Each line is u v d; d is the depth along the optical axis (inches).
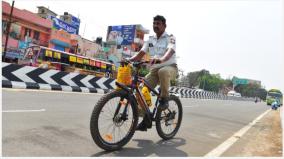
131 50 2012.8
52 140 153.2
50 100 330.3
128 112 155.8
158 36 182.2
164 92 173.9
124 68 153.8
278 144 215.6
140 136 190.9
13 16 1223.5
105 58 1867.6
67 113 251.4
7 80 425.7
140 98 162.9
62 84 529.3
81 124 206.4
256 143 214.2
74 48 1627.7
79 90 558.3
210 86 3715.6
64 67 1029.8
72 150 140.5
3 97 299.7
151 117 172.2
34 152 130.0
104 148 143.8
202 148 177.2
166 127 192.4
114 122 149.1
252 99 2871.6
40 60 954.1
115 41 1902.1
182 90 1138.7
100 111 140.3
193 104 641.0
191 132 234.1
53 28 1437.0
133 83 157.9
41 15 1642.5
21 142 142.3
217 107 641.0
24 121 192.2
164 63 175.5
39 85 474.0
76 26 1839.3
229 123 338.3
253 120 418.9
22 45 1255.5
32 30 1334.9
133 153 147.9
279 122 413.7
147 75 180.2
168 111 191.0
